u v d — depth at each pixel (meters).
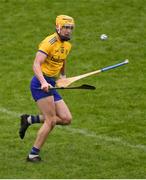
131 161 29.00
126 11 54.50
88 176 26.84
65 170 27.56
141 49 48.91
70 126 35.00
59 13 54.59
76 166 28.16
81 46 49.72
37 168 27.77
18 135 33.06
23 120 29.72
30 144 31.50
